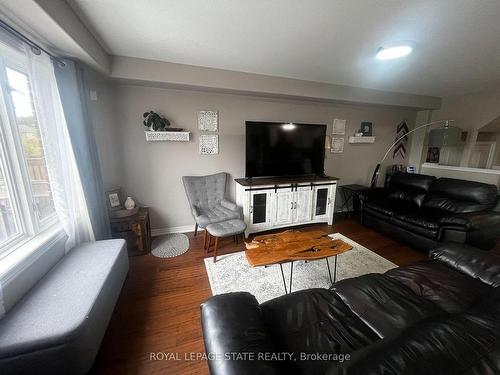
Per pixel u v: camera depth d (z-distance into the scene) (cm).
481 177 373
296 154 338
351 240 304
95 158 228
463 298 129
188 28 177
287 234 224
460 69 265
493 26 168
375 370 58
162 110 288
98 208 226
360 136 404
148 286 207
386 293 133
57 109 180
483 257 156
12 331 105
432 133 426
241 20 165
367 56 229
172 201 318
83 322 112
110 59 229
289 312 120
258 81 288
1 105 141
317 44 204
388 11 152
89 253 176
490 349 62
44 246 155
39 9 117
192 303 186
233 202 335
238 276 221
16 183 151
